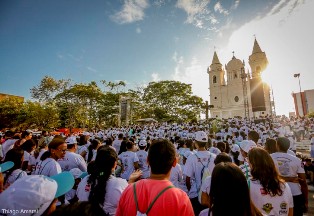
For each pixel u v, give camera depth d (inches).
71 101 1633.9
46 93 1552.7
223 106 2225.6
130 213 67.3
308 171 315.6
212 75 2351.1
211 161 155.0
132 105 1915.6
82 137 271.1
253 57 2165.4
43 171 130.3
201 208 148.6
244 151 156.6
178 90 1975.9
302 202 131.9
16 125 1322.6
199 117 2021.4
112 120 1958.7
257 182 92.4
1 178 101.3
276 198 89.0
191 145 243.1
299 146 691.4
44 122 1416.1
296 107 3085.6
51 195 60.2
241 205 65.4
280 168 137.3
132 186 73.0
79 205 45.7
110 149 101.0
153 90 1996.8
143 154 233.1
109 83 1914.4
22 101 1398.9
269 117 1314.0
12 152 120.5
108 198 90.2
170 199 66.1
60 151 140.9
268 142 153.5
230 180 67.1
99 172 94.3
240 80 2175.2
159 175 74.0
